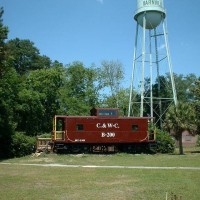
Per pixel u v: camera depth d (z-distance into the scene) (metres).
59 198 16.62
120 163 32.16
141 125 45.06
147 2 48.53
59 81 59.94
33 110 49.31
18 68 81.25
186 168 27.98
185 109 43.53
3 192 18.06
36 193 17.78
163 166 29.45
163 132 46.84
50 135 48.41
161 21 49.53
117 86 69.25
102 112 44.31
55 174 24.69
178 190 18.41
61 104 59.09
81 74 62.47
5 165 31.03
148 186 19.64
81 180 21.89
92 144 44.09
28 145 41.06
